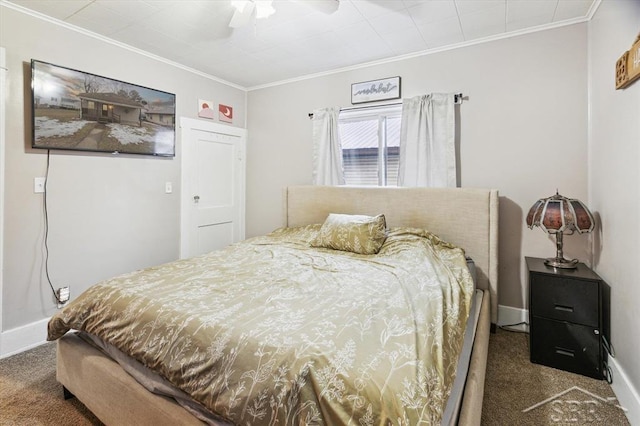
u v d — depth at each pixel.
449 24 2.55
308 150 3.79
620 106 1.83
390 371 0.96
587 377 2.02
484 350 1.65
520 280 2.74
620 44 1.83
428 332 1.22
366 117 3.45
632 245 1.66
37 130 2.40
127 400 1.36
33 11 2.37
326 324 1.22
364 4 2.28
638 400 1.56
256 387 1.00
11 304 2.34
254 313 1.33
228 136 4.02
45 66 2.42
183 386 1.17
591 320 2.01
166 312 1.36
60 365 1.72
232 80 3.92
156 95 3.18
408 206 2.99
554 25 2.54
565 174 2.55
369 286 1.70
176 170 3.45
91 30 2.67
